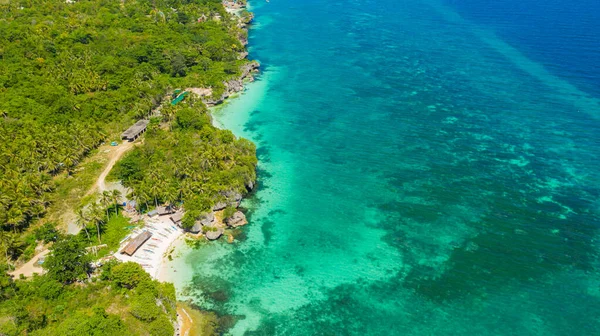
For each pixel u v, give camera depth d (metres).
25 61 164.62
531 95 169.38
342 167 129.50
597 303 85.56
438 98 170.12
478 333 80.19
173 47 194.00
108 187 113.62
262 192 118.69
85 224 97.19
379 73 196.25
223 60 198.12
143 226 102.25
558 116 153.00
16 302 78.31
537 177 121.38
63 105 138.88
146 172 113.94
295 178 124.69
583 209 108.94
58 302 79.81
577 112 155.25
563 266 93.75
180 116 138.75
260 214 110.31
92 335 69.50
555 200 112.38
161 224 103.62
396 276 92.31
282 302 86.38
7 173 105.44
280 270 93.62
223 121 156.50
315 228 105.69
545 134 142.25
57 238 93.19
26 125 126.56
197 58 192.25
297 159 133.88
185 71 183.38
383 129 149.50
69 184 114.19
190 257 96.06
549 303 85.81
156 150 125.69
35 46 177.12
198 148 122.88
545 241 100.06
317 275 92.62
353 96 174.62
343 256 97.50
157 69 178.50
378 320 82.81
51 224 98.56
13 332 69.38
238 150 125.38
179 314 82.44
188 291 87.94
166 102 157.12
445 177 123.19
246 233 103.62
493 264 94.69
